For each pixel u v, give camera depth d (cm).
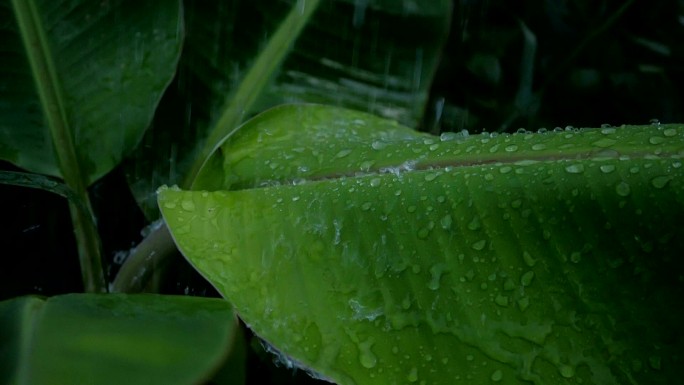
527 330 75
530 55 140
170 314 80
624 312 74
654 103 142
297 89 103
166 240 94
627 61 145
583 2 144
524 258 76
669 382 72
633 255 74
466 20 139
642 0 145
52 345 77
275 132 94
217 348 78
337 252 80
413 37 102
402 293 78
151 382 76
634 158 77
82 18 95
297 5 100
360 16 101
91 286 98
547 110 143
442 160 82
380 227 80
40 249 107
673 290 73
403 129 98
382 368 76
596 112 143
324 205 82
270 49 102
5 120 95
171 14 96
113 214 110
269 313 79
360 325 78
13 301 79
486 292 76
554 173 78
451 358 76
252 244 82
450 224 78
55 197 106
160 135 102
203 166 91
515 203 78
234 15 100
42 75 95
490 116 139
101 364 77
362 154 87
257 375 101
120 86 97
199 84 102
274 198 84
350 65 103
